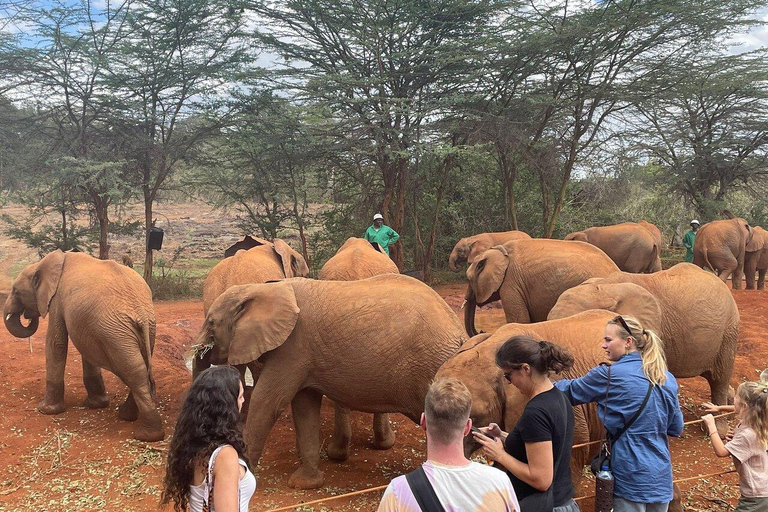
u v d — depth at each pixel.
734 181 28.48
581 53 18.70
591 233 17.95
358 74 19.59
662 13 17.81
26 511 5.83
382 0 17.84
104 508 5.86
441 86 20.19
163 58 19.55
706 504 5.86
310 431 6.37
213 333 6.59
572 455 4.89
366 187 22.02
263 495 6.09
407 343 5.85
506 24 19.31
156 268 28.22
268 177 21.05
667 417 3.97
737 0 18.30
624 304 6.30
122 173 19.73
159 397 9.10
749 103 25.55
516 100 20.72
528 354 3.51
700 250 18.64
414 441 7.66
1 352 10.78
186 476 3.09
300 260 10.93
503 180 23.98
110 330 7.42
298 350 6.18
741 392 4.52
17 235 20.23
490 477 2.76
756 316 14.28
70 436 7.50
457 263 17.41
